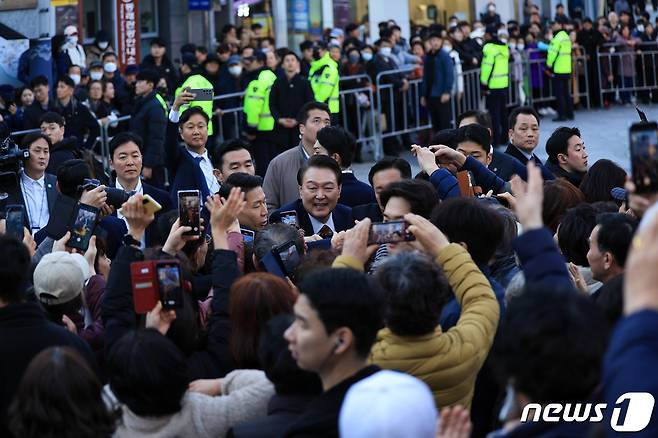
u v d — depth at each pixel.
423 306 6.21
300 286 5.72
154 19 29.73
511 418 4.89
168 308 6.70
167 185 20.23
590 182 11.57
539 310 4.55
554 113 32.22
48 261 7.84
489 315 6.54
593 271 7.79
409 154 26.92
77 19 26.62
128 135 13.12
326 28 29.64
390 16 34.09
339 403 5.49
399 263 6.34
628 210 9.47
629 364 4.27
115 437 6.31
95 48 27.16
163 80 22.44
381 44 26.59
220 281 7.30
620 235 7.56
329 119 13.73
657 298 4.33
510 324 4.59
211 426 6.29
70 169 11.72
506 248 8.34
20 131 20.28
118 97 23.12
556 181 10.23
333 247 8.20
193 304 7.50
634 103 33.59
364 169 24.91
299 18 31.69
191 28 29.81
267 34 31.19
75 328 7.79
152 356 6.16
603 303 6.42
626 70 33.25
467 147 12.41
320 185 11.09
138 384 6.14
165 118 19.48
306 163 11.23
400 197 8.41
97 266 9.52
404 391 4.62
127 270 7.29
